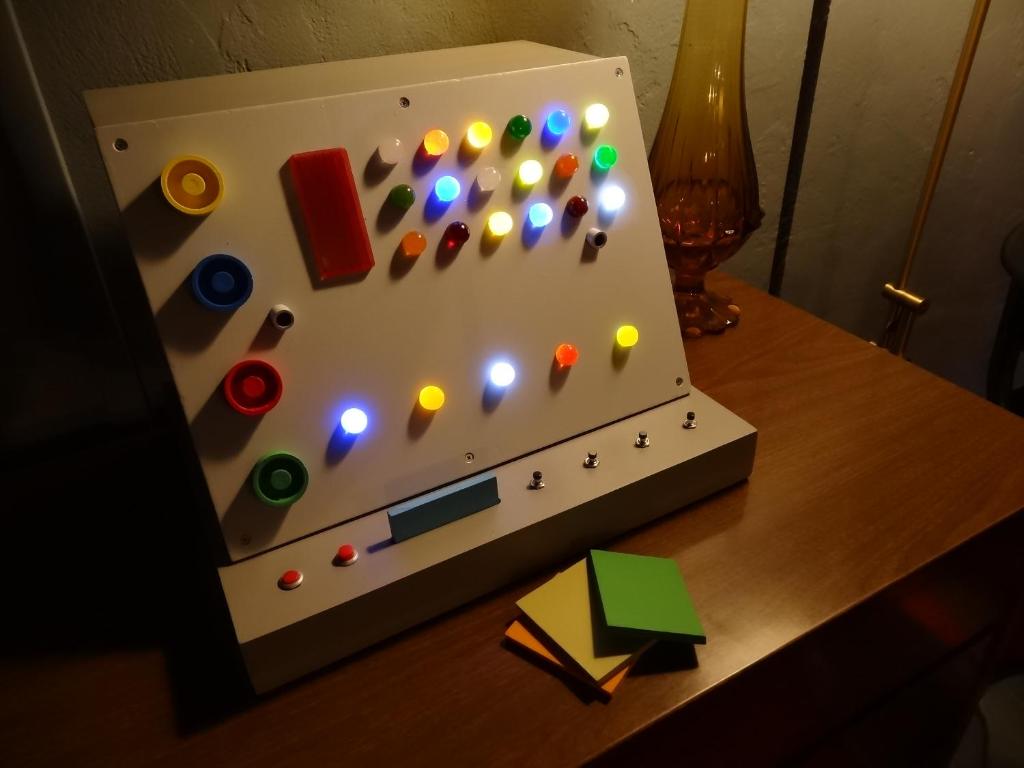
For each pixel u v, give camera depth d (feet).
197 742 1.80
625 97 2.50
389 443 2.17
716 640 2.04
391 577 1.97
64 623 2.11
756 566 2.25
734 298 3.72
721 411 2.58
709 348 3.32
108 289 2.81
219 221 1.93
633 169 2.53
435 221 2.19
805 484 2.56
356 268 2.08
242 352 1.98
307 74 2.46
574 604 2.08
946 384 3.02
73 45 2.46
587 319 2.46
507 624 2.09
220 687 1.93
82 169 2.61
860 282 5.25
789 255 4.80
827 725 2.59
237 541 2.01
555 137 2.36
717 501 2.50
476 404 2.28
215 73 2.70
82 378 2.85
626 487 2.27
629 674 1.96
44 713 1.87
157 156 1.86
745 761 2.35
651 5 3.46
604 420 2.50
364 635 1.99
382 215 2.11
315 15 2.76
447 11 3.01
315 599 1.91
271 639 1.83
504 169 2.28
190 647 2.03
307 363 2.05
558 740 1.81
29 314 2.67
